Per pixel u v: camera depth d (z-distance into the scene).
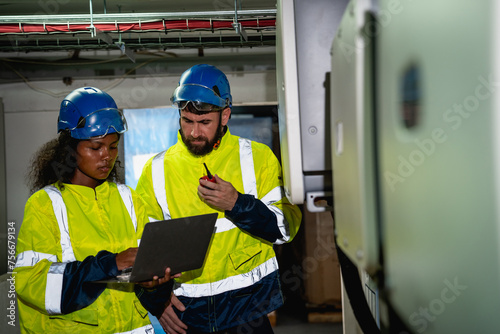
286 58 1.00
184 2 3.03
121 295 1.33
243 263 1.52
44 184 1.36
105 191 1.38
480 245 0.60
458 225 0.62
